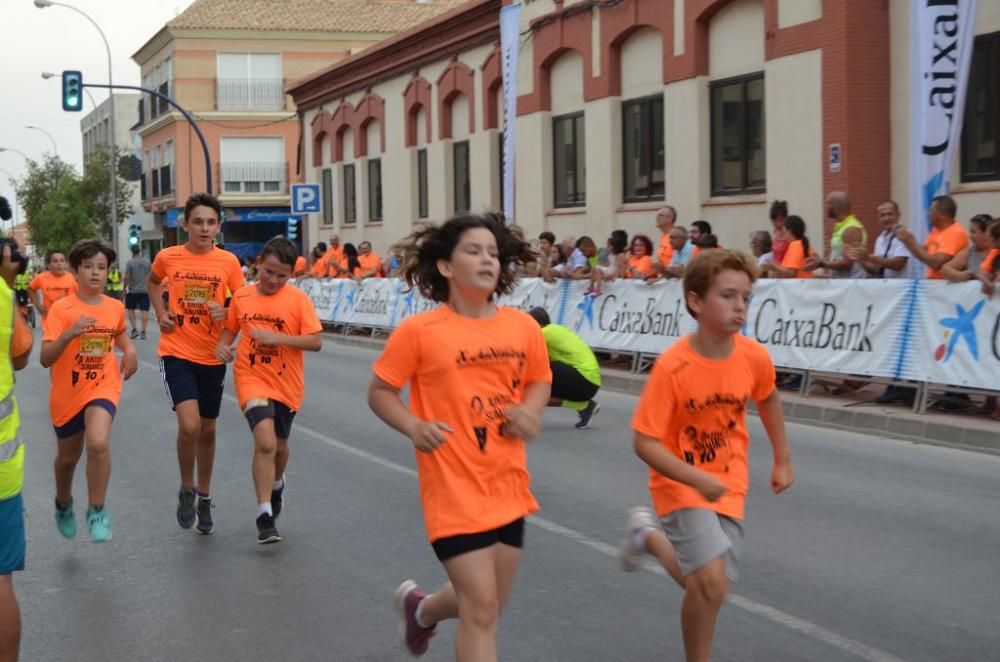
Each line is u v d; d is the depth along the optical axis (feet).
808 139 53.16
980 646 16.42
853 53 50.65
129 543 23.56
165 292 24.18
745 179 59.31
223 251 24.30
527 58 78.74
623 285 49.60
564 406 36.99
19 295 99.09
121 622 18.51
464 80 89.45
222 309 23.31
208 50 169.99
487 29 84.74
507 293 14.48
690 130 62.13
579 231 74.43
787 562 20.90
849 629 17.21
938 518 24.18
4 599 13.79
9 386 14.08
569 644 16.85
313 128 124.36
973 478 28.25
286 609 18.94
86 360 22.39
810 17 52.65
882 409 36.37
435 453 13.03
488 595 12.80
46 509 26.99
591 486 28.04
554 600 18.99
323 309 83.61
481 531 12.84
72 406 22.34
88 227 186.50
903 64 50.26
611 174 69.97
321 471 30.68
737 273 13.84
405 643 15.03
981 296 33.68
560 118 76.74
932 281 35.19
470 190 90.27
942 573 20.11
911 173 41.09
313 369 58.13
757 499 26.20
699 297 13.98
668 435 14.33
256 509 26.48
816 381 40.96
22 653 17.13
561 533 23.41
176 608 19.16
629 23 67.10
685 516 13.83
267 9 174.50
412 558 21.97
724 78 60.29
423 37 94.84
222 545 23.20
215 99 170.50
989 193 46.44
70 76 99.60
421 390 13.30
